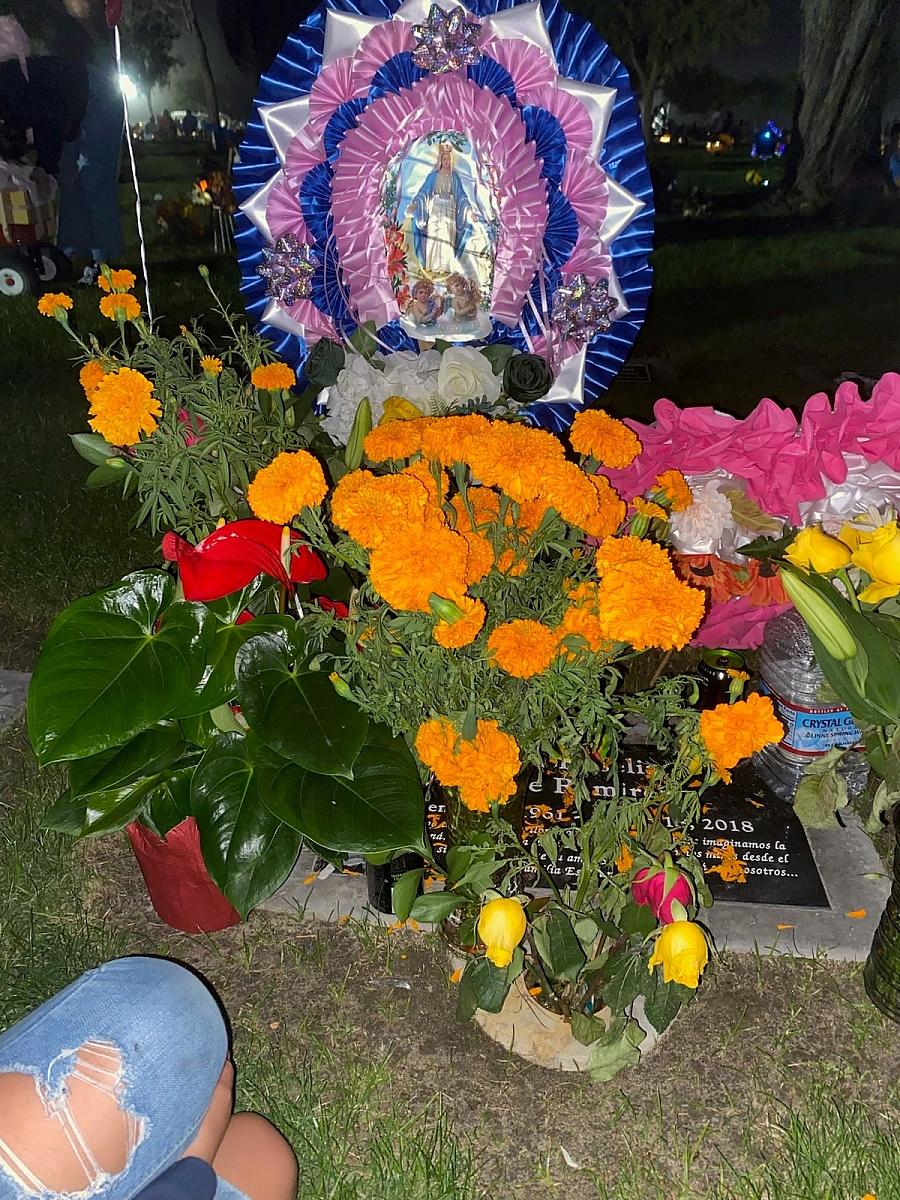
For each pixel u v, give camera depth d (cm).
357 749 137
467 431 135
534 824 209
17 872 215
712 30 1282
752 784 231
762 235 1109
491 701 139
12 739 261
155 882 195
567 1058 171
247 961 194
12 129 620
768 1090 170
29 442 455
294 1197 134
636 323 238
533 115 216
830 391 614
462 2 209
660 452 222
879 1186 153
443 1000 186
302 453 126
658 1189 155
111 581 340
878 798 169
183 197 839
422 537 113
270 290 236
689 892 132
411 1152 160
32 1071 98
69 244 659
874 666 133
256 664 145
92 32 588
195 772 166
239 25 950
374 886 200
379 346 241
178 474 172
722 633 248
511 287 231
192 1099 107
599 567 124
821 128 1159
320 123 221
